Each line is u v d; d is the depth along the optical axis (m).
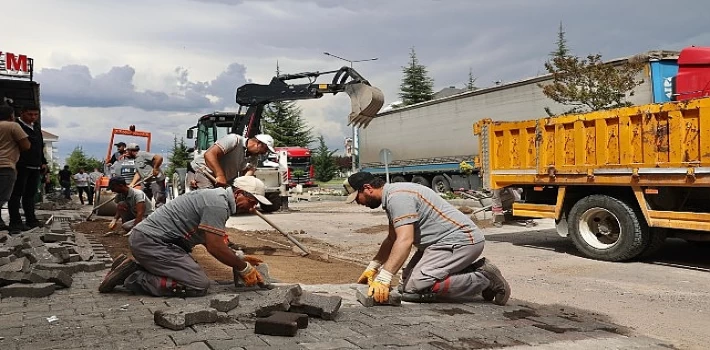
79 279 6.05
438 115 25.00
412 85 51.84
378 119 29.47
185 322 4.10
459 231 5.19
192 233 5.30
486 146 11.11
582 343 4.09
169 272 5.17
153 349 3.64
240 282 5.72
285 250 9.55
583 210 9.15
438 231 5.20
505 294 5.21
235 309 4.55
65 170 25.88
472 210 16.08
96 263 6.58
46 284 5.29
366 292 5.14
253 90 14.38
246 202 5.33
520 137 10.32
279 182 19.14
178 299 5.10
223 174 8.13
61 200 24.22
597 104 16.34
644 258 8.99
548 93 17.44
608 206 8.77
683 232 8.45
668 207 8.37
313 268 7.68
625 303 6.06
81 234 9.95
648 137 8.24
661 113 8.08
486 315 4.79
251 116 14.62
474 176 23.25
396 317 4.61
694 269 8.11
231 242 9.74
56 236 7.87
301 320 4.17
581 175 9.18
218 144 8.16
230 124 19.16
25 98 15.41
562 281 7.30
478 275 5.21
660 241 8.50
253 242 10.61
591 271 8.01
